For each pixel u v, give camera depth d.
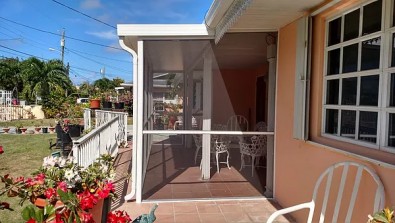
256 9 3.13
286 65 3.86
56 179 1.90
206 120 4.73
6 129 12.47
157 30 4.12
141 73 4.23
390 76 2.21
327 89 3.09
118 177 5.43
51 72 21.17
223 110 4.77
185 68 4.64
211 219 3.62
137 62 4.25
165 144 4.85
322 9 2.93
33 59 21.19
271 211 3.85
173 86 4.63
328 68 3.08
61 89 19.78
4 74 24.25
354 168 2.44
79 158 3.94
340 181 2.62
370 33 2.42
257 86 4.73
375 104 2.38
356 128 2.60
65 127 8.69
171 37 4.24
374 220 1.43
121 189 4.73
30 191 1.83
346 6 2.69
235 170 4.93
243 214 3.76
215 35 4.19
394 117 2.19
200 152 4.91
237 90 4.80
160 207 4.00
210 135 4.88
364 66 2.50
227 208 3.96
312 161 3.16
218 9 3.43
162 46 4.39
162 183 4.78
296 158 3.55
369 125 2.43
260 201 4.20
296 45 3.47
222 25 3.80
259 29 4.11
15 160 6.91
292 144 3.67
